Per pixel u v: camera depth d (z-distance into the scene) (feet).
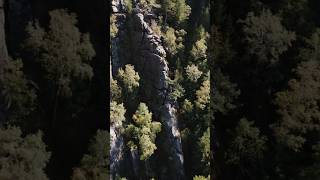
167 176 377.91
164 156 376.68
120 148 365.81
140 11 358.23
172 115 372.79
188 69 370.32
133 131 367.66
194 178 384.47
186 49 369.09
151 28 361.71
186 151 382.01
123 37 356.79
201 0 368.89
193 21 368.48
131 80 361.10
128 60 359.66
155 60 363.97
